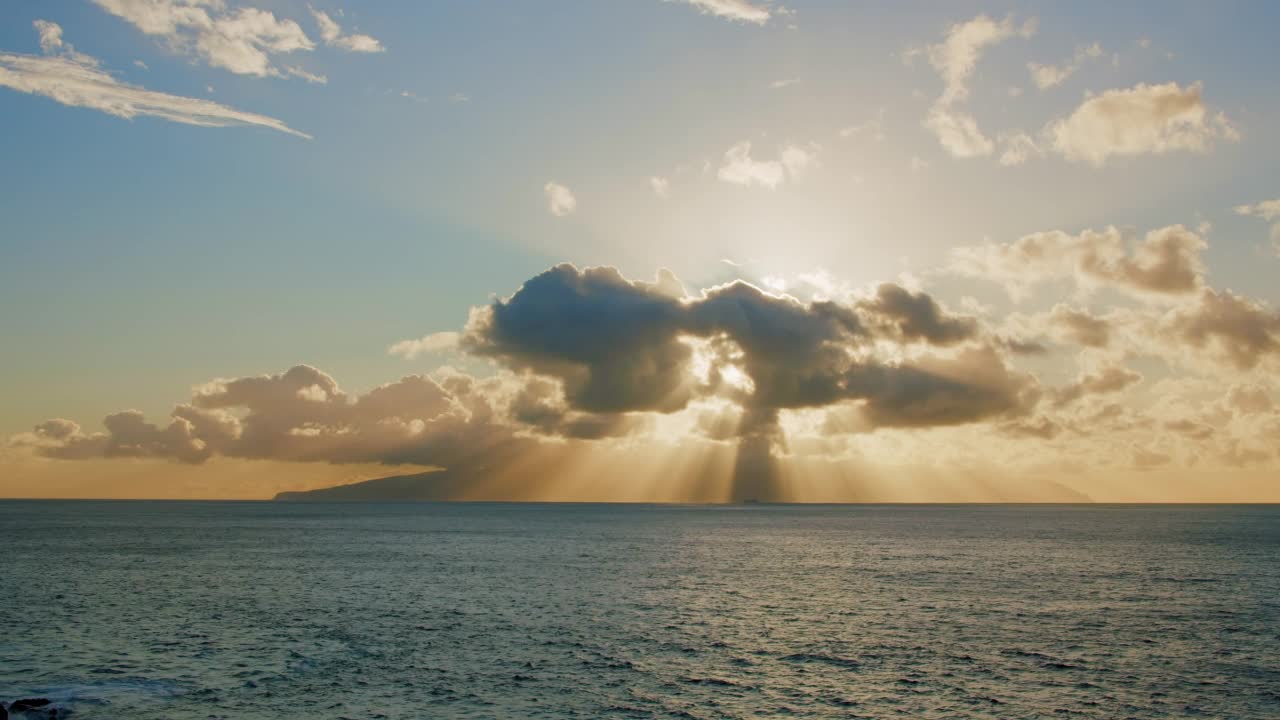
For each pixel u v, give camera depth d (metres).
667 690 39.41
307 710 35.78
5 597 66.25
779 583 79.56
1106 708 37.00
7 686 39.06
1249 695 38.88
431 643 49.12
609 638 51.00
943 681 41.25
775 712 36.28
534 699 37.78
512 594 70.25
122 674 41.31
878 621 57.44
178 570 88.56
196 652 46.25
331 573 86.38
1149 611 62.03
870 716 35.88
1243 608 63.41
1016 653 47.12
